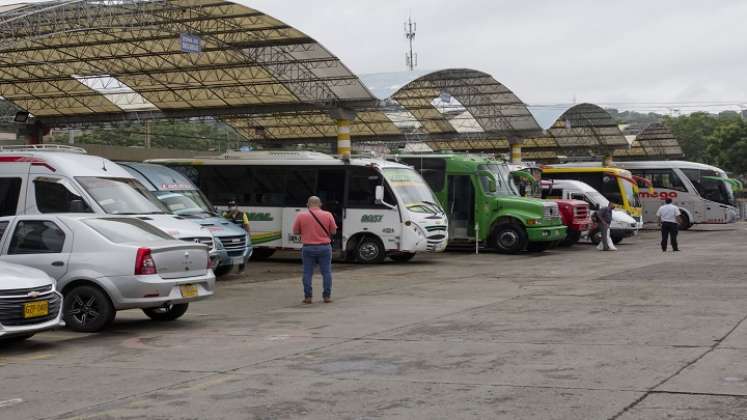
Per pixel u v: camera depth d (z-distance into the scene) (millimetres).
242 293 17641
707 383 7906
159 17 33812
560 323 12070
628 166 47750
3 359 10328
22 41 36469
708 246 31578
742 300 14312
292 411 7301
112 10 33312
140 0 32406
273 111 46625
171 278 12516
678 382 7980
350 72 38438
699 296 15000
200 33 35375
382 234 25000
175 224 16609
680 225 46594
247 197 26531
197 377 8914
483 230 29359
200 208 22203
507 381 8250
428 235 25094
